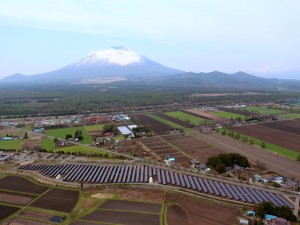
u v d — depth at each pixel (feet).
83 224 283.59
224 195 349.20
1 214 307.99
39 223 288.30
